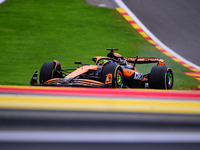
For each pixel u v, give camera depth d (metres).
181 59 56.31
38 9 74.19
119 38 62.38
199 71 49.66
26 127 8.74
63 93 15.41
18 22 64.56
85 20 70.06
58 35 60.09
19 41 55.03
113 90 17.53
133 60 30.33
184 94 17.20
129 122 9.45
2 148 7.27
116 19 73.69
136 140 8.23
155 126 9.37
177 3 92.75
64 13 73.31
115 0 88.50
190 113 10.52
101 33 63.62
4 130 8.47
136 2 88.75
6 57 46.53
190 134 8.89
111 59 26.39
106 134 8.58
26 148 7.33
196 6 91.75
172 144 8.05
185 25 77.00
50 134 8.35
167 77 26.73
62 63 45.41
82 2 83.44
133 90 18.11
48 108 10.38
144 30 69.81
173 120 9.75
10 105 10.79
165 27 74.12
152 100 13.98
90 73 24.22
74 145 7.68
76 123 9.16
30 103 11.42
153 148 7.71
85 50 53.50
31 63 44.81
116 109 10.73
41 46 53.44
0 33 57.81
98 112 9.88
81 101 12.40
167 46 63.19
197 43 67.25
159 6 88.31
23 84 30.14
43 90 16.58
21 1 78.75
